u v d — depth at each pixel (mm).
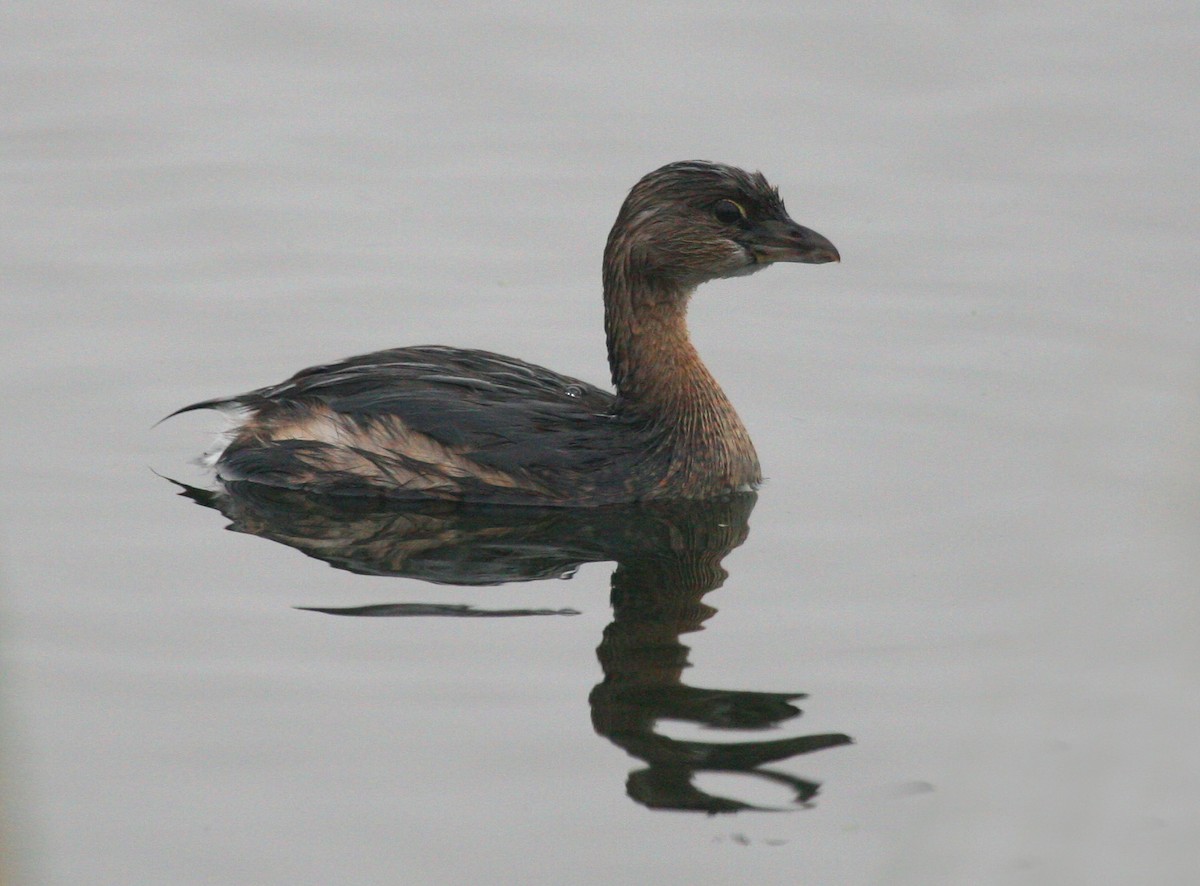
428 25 22859
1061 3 23266
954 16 22922
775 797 9719
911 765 10031
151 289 17297
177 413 14312
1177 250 17828
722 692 10781
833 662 11141
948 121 20438
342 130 20531
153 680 10805
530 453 13680
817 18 22938
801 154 19828
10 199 18859
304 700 10602
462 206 19047
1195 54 21656
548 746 10164
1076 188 19094
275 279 17594
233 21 22984
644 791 9750
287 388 14367
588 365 16219
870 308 17234
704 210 13945
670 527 13406
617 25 22828
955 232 18438
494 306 17266
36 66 21719
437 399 13938
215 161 19797
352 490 13914
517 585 12289
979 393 15484
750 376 16031
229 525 13195
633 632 11516
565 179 19516
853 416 15203
